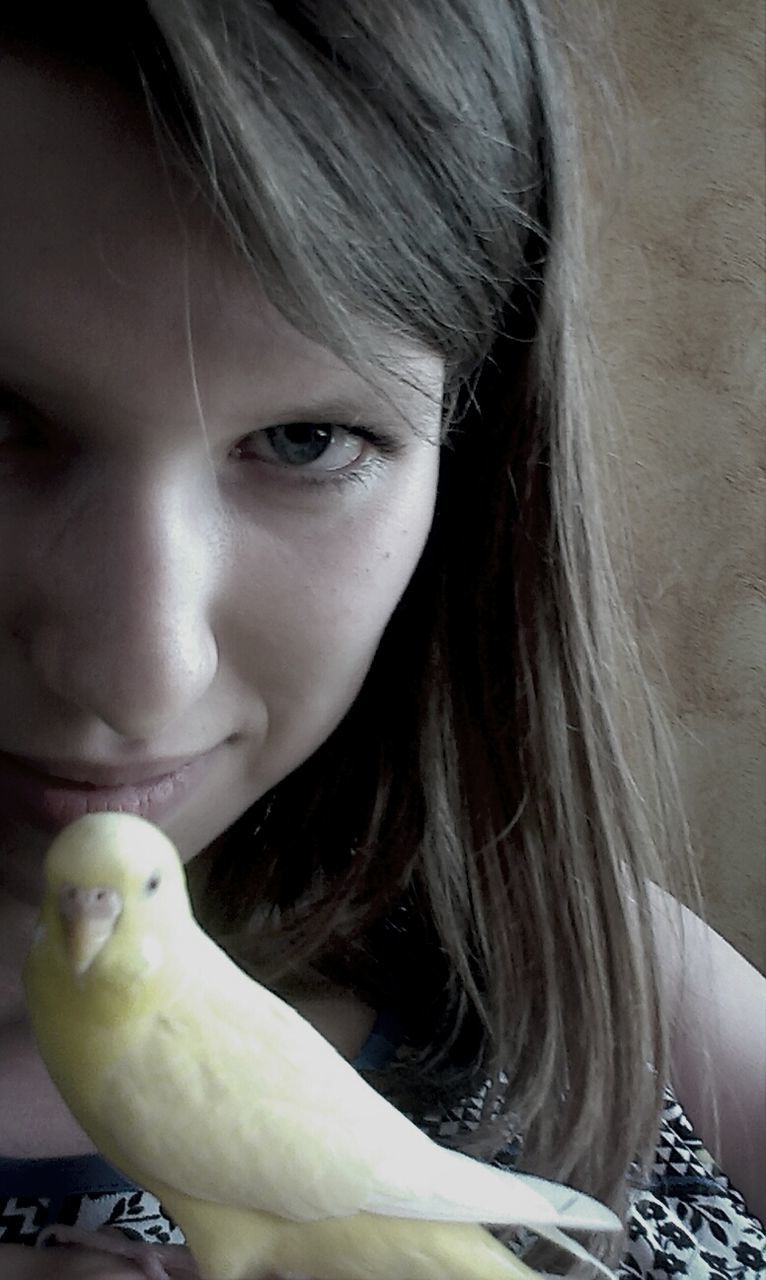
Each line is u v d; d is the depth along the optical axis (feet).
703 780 2.60
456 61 1.17
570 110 1.37
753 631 2.54
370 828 1.63
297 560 1.22
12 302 1.07
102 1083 1.12
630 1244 1.52
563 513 1.52
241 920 1.61
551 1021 1.61
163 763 1.23
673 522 2.48
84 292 1.07
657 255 2.35
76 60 1.05
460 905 1.64
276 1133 1.13
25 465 1.14
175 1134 1.12
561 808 1.59
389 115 1.11
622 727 1.69
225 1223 1.14
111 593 1.13
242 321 1.09
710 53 2.25
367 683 1.59
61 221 1.06
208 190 1.05
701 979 1.86
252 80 1.05
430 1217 1.15
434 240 1.16
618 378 2.40
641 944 1.64
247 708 1.26
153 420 1.11
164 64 1.04
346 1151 1.14
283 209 1.05
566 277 1.39
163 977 1.13
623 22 2.22
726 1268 1.54
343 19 1.08
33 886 1.31
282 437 1.19
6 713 1.18
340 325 1.09
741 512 2.49
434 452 1.29
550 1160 1.54
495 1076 1.58
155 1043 1.13
